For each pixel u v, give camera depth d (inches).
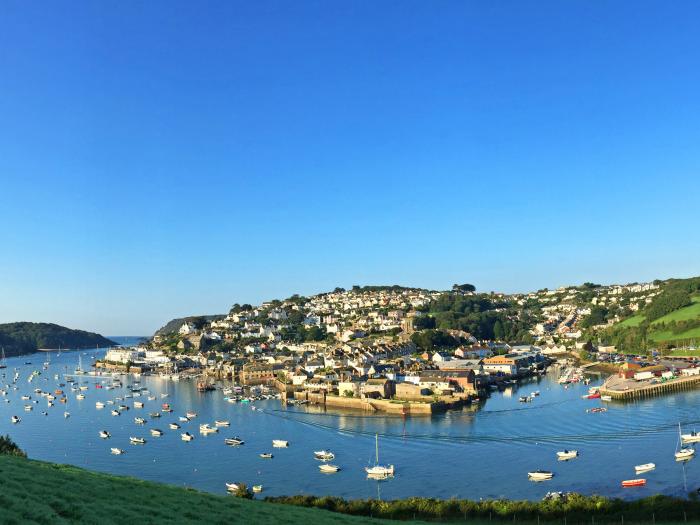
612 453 5526.6
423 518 3875.5
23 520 1691.7
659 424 6643.7
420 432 6840.6
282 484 5113.2
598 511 3786.9
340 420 7854.3
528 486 4694.9
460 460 5565.9
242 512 2554.1
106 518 1941.4
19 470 2470.5
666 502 3796.8
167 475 5536.4
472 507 3956.7
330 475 5310.0
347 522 2810.0
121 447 6707.7
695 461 5118.1
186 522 2126.0
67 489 2257.6
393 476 5157.5
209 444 6727.4
